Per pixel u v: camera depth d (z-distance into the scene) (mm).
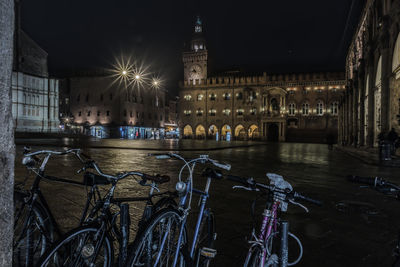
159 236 2443
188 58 79062
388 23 20250
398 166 13867
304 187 8477
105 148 24969
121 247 2539
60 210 5344
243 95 71938
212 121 75188
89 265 2250
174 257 2490
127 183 8273
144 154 18953
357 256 3736
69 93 67438
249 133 71938
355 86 32531
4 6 1596
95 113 64562
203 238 2953
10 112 1674
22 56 51719
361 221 5223
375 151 22266
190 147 27047
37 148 22266
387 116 20500
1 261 1609
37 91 53375
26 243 2715
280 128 67375
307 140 64938
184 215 2562
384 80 20594
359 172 11758
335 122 64625
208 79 75938
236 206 6105
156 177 2785
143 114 71625
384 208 6129
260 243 2332
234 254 3678
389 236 4496
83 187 7445
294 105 67938
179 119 78875
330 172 11789
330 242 4199
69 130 65750
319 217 5438
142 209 5430
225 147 28766
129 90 65562
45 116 54500
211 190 7676
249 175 10609
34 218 2756
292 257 3656
